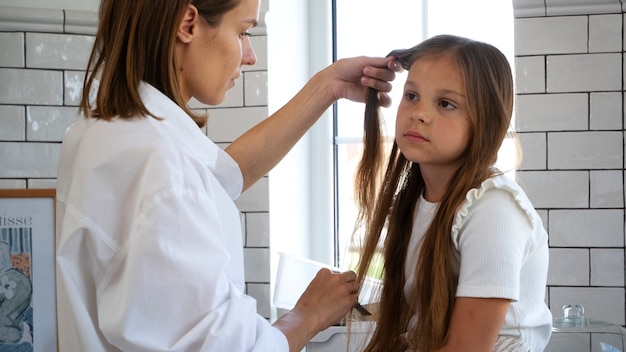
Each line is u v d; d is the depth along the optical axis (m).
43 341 2.03
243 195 2.10
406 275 1.24
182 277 1.00
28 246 2.03
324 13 2.37
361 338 1.54
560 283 1.93
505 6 2.23
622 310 1.90
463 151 1.16
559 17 1.92
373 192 1.34
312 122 1.44
